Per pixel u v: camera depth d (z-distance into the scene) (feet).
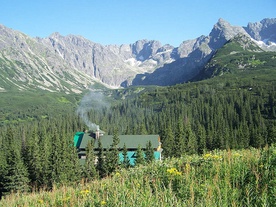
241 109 592.60
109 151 243.19
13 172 216.13
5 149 346.74
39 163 238.68
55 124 622.13
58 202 66.74
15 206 80.28
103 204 48.83
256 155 56.13
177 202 42.39
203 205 40.34
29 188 221.66
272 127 341.21
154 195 47.42
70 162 222.48
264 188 41.75
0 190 226.38
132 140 297.74
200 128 410.72
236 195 42.01
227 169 50.70
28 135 457.27
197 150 342.03
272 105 627.05
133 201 44.52
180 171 56.18
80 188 73.00
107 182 65.10
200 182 48.75
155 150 294.05
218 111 577.84
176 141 319.88
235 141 350.23
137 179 57.82
